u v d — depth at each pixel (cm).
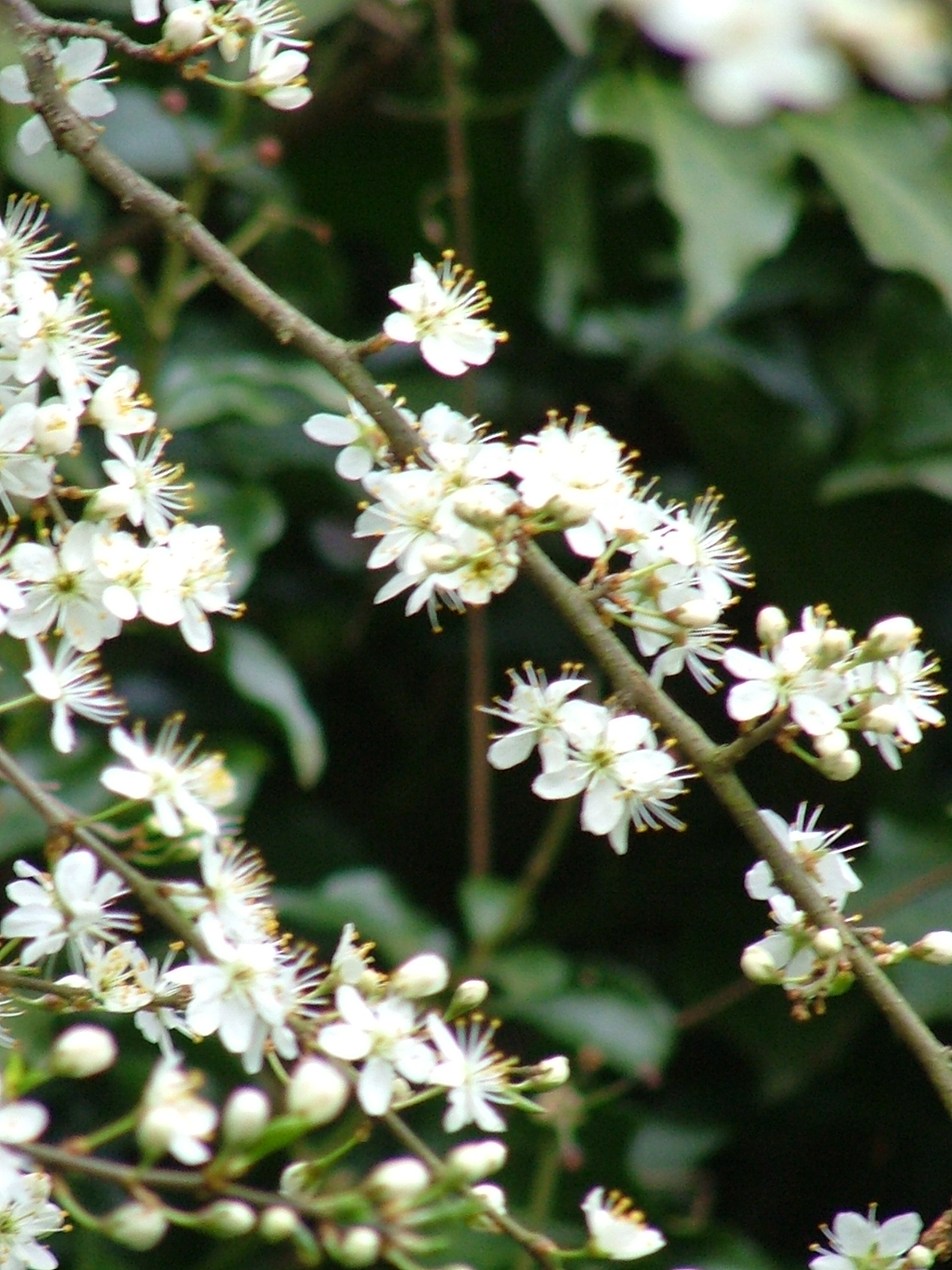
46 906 121
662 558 123
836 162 140
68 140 124
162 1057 135
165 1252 135
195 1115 118
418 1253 119
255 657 135
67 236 140
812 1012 137
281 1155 134
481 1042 122
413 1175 118
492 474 123
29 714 134
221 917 121
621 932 140
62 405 122
